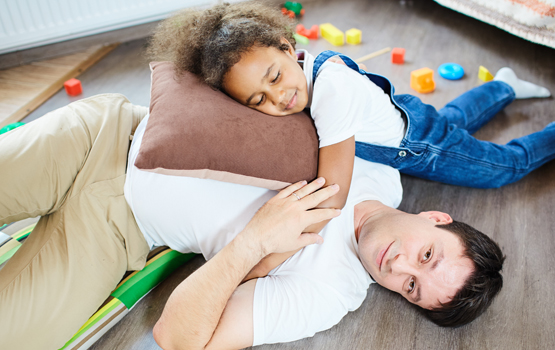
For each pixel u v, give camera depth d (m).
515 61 2.00
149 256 1.21
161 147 0.93
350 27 2.35
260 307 0.95
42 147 1.07
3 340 0.93
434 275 0.99
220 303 0.93
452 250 1.00
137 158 0.94
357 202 1.15
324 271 1.01
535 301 1.14
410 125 1.25
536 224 1.33
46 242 1.04
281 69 1.01
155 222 1.09
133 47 2.30
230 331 0.93
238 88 1.02
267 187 1.02
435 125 1.31
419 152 1.28
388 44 2.18
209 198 1.04
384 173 1.28
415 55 2.08
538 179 1.48
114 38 2.32
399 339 1.08
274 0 2.56
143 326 1.12
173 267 1.22
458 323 1.04
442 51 2.10
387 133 1.23
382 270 1.03
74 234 1.04
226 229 1.05
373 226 1.06
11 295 0.96
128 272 1.18
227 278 0.94
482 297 0.98
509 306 1.13
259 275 1.04
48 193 1.08
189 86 1.05
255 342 0.96
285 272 1.02
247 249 0.95
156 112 1.00
